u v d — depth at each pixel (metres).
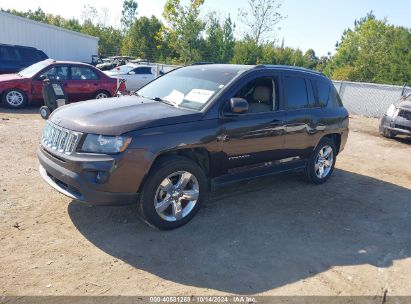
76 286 3.16
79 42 23.91
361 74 36.06
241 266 3.66
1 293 2.98
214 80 4.83
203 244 4.01
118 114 4.08
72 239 3.89
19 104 11.30
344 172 7.37
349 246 4.27
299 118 5.46
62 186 3.98
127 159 3.72
